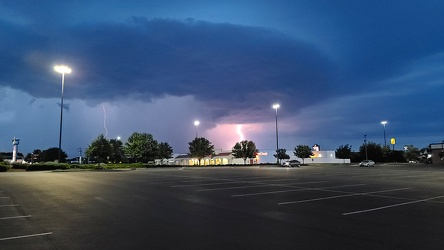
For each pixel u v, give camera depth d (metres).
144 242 6.71
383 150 100.06
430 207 11.16
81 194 15.13
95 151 51.53
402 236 7.18
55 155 107.31
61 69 43.09
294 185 19.42
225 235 7.30
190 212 10.26
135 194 15.12
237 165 69.69
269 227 8.09
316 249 6.23
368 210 10.54
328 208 10.93
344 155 96.94
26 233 7.52
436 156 76.12
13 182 22.14
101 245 6.51
